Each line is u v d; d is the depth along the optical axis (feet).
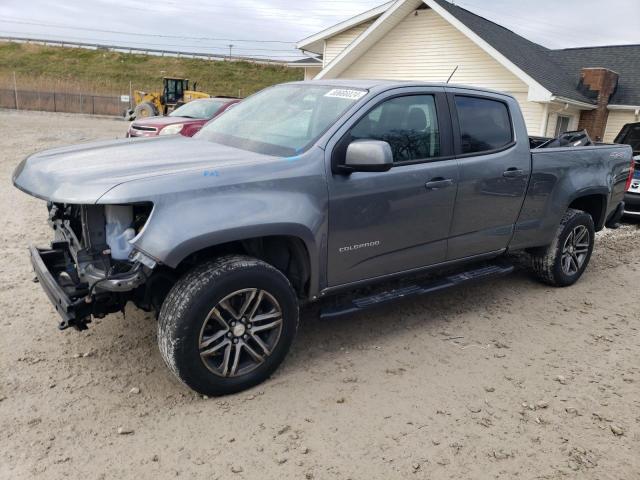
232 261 10.51
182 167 10.55
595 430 10.60
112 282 9.72
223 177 10.32
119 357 12.14
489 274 15.97
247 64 208.03
